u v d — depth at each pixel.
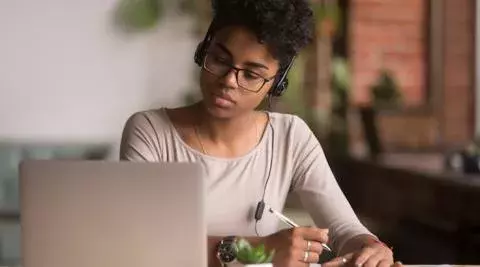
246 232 1.97
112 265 1.52
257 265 1.62
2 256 4.29
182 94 5.22
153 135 1.97
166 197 1.49
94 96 5.12
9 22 4.94
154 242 1.50
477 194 3.04
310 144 2.09
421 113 5.33
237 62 1.77
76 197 1.50
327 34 5.17
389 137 4.88
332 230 1.97
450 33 5.41
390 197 3.97
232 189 1.97
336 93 5.27
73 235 1.51
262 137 2.04
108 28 5.10
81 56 5.07
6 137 4.99
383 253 1.82
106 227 1.51
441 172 3.59
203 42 1.85
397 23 5.38
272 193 2.02
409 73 5.41
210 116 1.95
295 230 1.73
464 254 3.23
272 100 2.08
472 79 5.42
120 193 1.50
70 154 4.76
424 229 3.57
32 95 5.02
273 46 1.75
